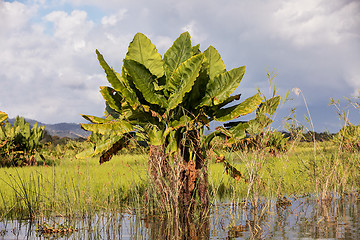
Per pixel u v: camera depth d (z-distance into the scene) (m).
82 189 6.01
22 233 3.96
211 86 5.98
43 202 5.54
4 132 16.19
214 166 9.92
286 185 6.27
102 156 6.48
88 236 3.72
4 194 6.22
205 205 5.39
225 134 5.96
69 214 4.86
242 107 6.03
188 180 5.22
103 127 5.48
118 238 3.57
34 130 17.69
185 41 6.15
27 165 15.54
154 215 4.93
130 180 7.28
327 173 5.89
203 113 5.61
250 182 4.91
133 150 17.83
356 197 5.62
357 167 6.41
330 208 4.79
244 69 5.82
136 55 5.82
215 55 6.18
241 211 4.90
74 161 15.33
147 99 5.59
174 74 5.51
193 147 5.43
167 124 5.70
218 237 3.39
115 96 6.15
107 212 4.82
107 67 5.35
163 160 5.36
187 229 3.87
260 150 5.07
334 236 3.15
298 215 4.38
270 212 4.63
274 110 5.62
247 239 3.26
